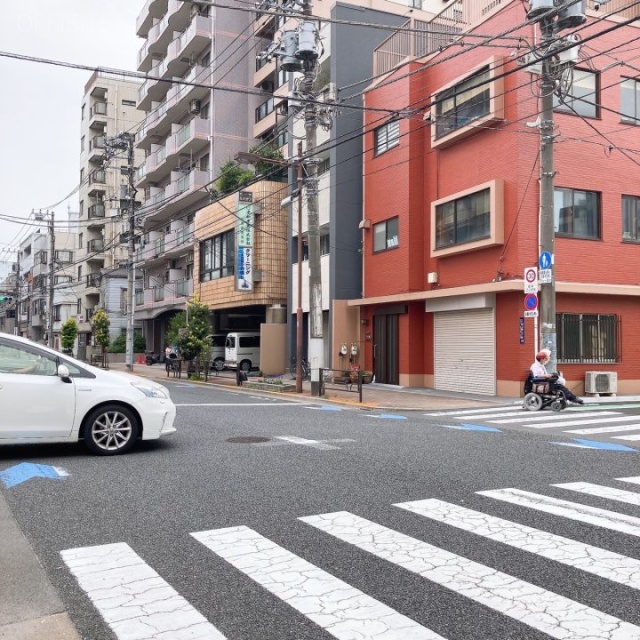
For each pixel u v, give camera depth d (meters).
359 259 24.25
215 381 25.34
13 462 7.80
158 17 45.44
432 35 21.09
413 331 21.09
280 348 27.91
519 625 3.47
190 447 8.99
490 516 5.61
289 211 27.91
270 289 28.33
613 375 17.73
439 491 6.51
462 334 19.36
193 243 35.31
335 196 23.92
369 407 15.84
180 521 5.41
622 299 18.64
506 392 17.52
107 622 3.51
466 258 19.11
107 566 4.36
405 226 21.23
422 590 3.96
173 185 38.34
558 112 17.73
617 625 3.46
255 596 3.87
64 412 8.01
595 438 10.55
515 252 17.19
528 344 17.14
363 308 23.66
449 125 19.61
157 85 42.84
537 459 8.34
